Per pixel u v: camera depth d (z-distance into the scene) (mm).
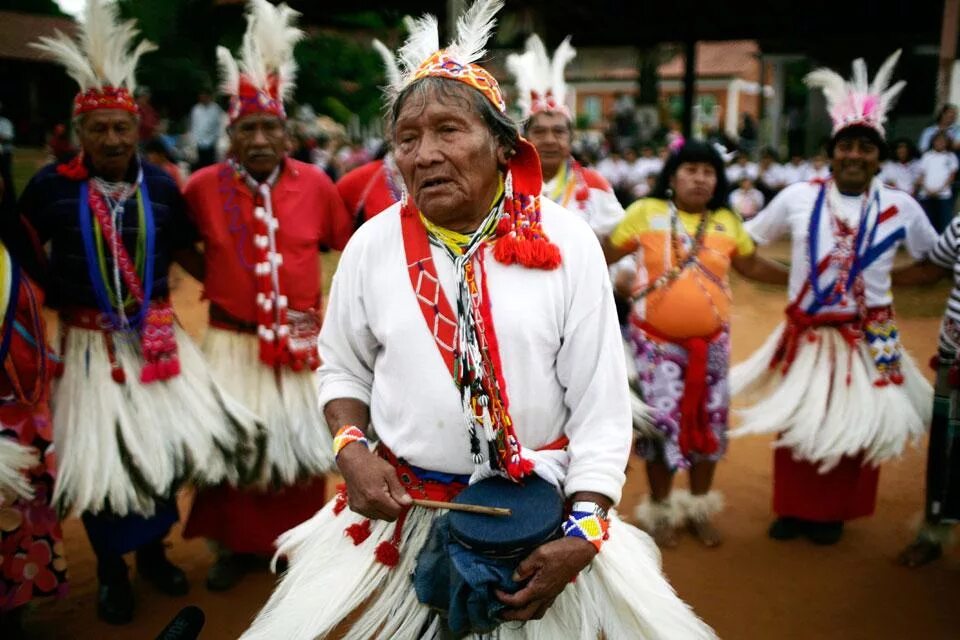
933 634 3377
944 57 11945
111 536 3344
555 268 1896
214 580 3684
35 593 3102
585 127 37906
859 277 3797
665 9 14070
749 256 4031
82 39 3186
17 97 28484
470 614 1790
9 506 3014
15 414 3014
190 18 20078
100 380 3271
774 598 3656
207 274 3590
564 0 12414
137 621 3449
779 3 13930
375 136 23422
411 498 1879
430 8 11680
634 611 2025
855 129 3684
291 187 3557
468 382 1874
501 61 10328
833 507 4027
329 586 2072
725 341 3898
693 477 4156
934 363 3547
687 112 16094
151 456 3244
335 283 2102
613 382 1921
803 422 3840
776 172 15945
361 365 2133
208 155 15125
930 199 12148
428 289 1921
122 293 3311
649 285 3865
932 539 3893
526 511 1827
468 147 1829
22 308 3043
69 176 3244
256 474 3498
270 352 3512
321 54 25266
